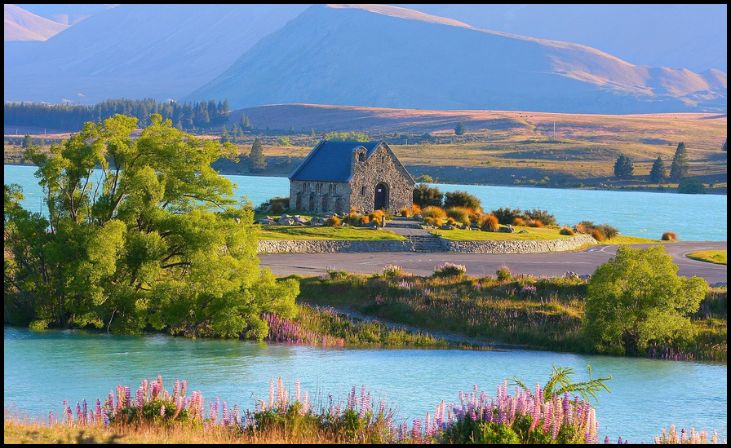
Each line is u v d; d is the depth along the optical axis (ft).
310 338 428.56
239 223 474.49
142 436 203.92
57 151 471.62
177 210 489.26
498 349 418.31
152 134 479.41
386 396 311.27
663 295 410.31
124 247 450.71
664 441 237.45
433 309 470.80
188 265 466.70
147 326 453.58
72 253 441.27
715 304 463.83
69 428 209.77
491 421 219.20
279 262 622.54
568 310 461.78
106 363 363.35
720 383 345.51
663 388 334.65
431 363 377.71
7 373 336.90
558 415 220.84
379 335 437.58
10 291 458.91
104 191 477.77
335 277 529.45
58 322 453.17
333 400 296.51
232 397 305.12
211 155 488.02
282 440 216.74
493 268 621.31
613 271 417.49
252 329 438.40
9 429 200.44
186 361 373.20
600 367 377.91
